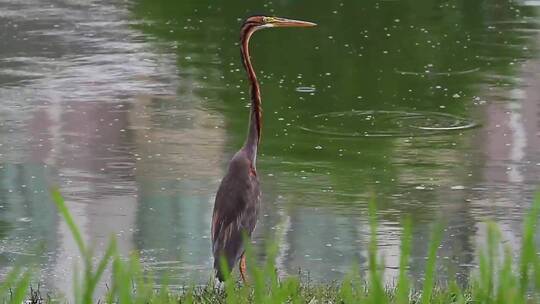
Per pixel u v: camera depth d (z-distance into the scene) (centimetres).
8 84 1973
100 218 1291
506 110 1803
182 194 1389
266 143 1628
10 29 2408
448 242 1201
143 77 2023
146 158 1548
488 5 2636
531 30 2375
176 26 2431
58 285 1048
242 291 720
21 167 1504
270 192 1396
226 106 1841
